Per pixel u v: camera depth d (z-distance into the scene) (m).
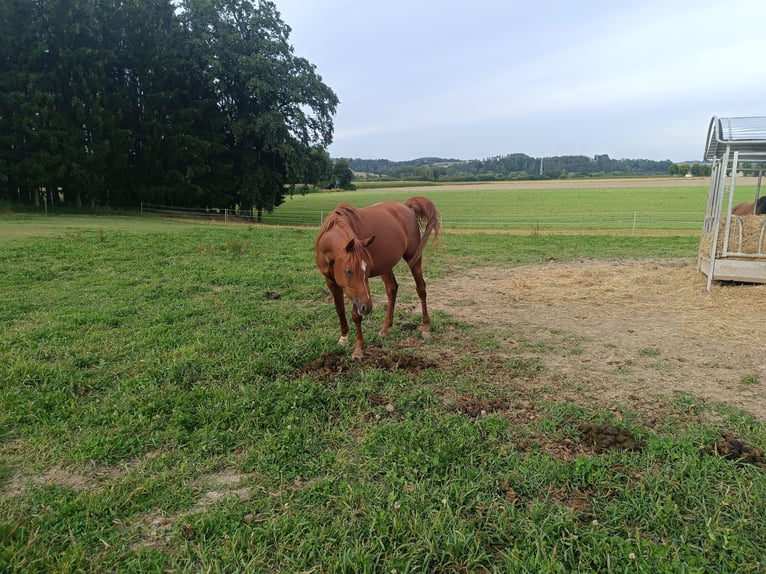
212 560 2.23
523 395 4.12
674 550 2.28
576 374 4.62
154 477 2.88
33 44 26.77
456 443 3.22
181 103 30.84
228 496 2.73
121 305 6.66
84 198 31.03
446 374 4.55
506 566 2.21
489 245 14.48
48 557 2.23
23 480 2.88
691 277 9.03
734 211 10.92
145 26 29.05
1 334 5.35
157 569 2.20
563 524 2.45
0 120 26.39
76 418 3.51
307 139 33.81
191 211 31.44
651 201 43.94
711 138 8.35
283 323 5.98
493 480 2.83
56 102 28.12
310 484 2.83
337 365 4.72
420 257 5.69
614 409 3.84
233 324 5.88
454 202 48.84
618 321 6.46
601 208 38.28
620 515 2.54
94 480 2.89
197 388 4.01
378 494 2.70
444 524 2.45
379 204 5.54
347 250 4.16
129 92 29.44
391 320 5.66
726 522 2.46
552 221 27.66
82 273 8.85
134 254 10.75
